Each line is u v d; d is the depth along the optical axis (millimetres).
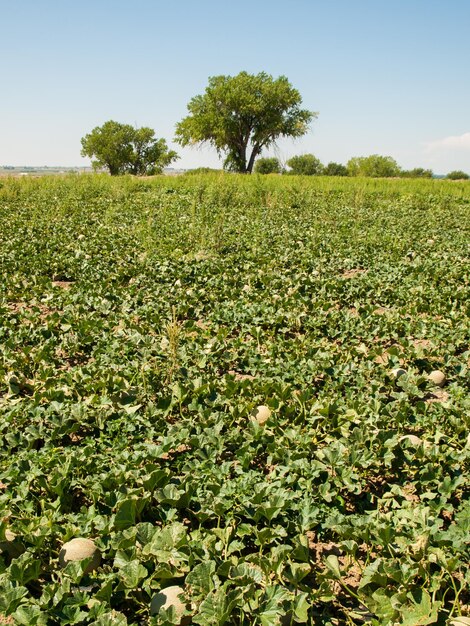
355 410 5160
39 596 3232
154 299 8797
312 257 12344
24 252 12148
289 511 3795
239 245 13531
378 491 4301
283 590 3045
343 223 17922
